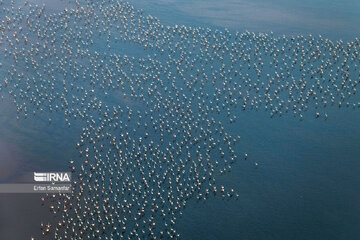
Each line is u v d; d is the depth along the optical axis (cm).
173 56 10662
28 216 7112
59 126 8856
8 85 9881
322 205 7200
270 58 10531
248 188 7494
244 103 9231
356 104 9200
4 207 7244
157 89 9681
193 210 7138
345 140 8406
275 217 7031
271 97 9388
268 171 7794
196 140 8369
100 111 9156
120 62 10475
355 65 10100
